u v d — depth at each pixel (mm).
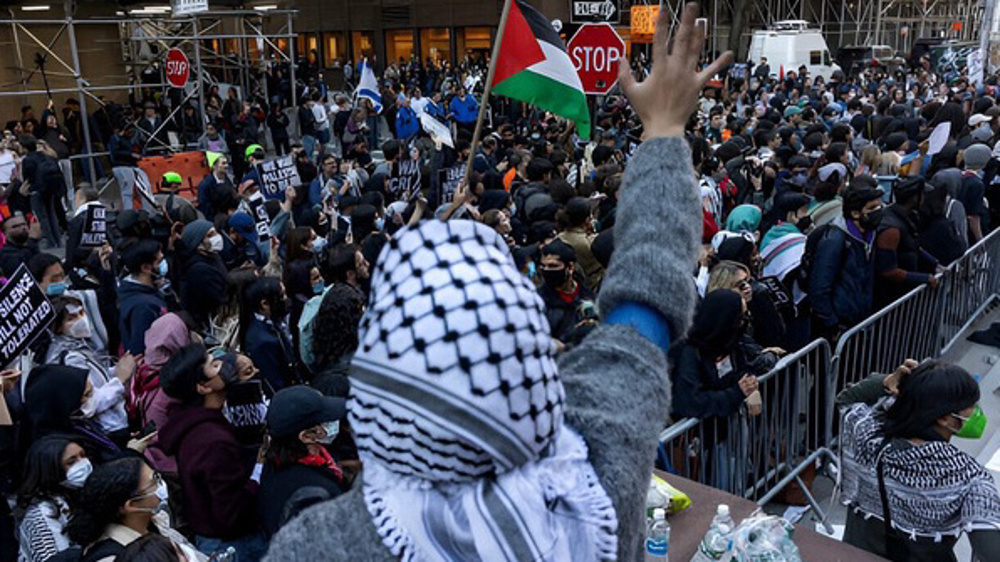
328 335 4918
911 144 12367
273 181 11430
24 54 19172
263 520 3779
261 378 5691
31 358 5438
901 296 6695
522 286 819
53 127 16141
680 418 4723
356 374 809
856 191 6098
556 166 11656
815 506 5266
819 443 5688
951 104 14117
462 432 757
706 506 3500
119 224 7523
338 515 825
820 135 12414
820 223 7074
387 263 835
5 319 4738
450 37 37125
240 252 8758
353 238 8789
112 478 3318
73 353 5406
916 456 3309
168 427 4121
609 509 835
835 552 3277
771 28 34250
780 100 22641
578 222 7230
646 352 948
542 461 833
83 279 7508
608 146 12414
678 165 1041
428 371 759
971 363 7438
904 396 3371
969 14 42219
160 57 20953
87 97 20219
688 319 989
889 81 26844
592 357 955
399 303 792
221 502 3969
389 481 814
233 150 18719
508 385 769
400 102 20641
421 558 784
